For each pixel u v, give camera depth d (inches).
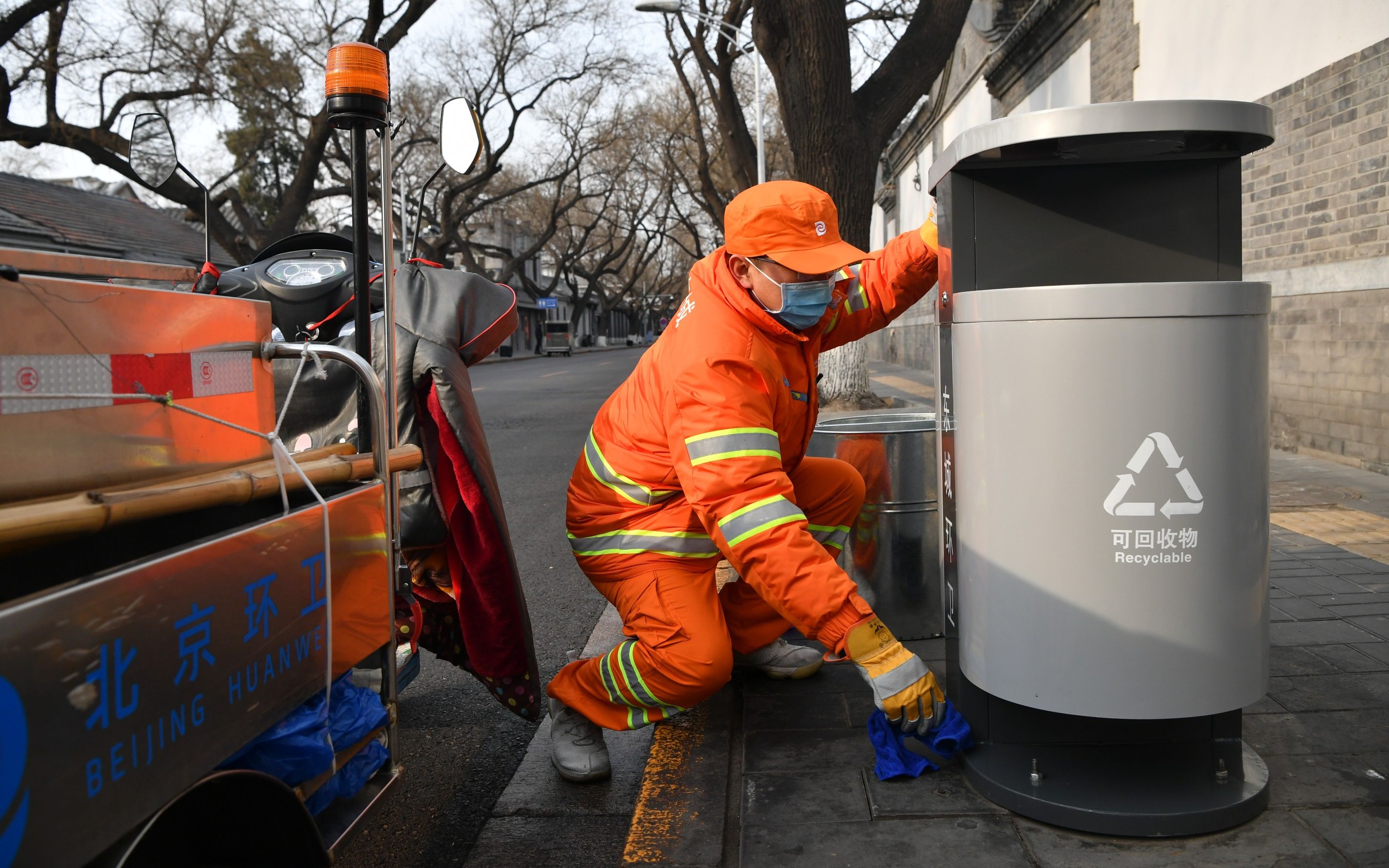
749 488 89.4
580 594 183.5
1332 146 274.4
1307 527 198.5
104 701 46.4
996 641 88.8
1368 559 170.1
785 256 89.2
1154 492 81.9
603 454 105.1
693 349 93.0
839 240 93.0
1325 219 279.9
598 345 3270.2
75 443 53.3
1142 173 93.4
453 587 101.9
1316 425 287.6
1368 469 261.1
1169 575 82.5
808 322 95.8
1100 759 91.5
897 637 133.9
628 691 101.4
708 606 100.9
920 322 888.3
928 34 421.4
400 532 96.9
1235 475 82.7
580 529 107.3
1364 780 92.1
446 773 112.1
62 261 71.6
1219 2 331.0
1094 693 84.4
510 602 99.0
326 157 1087.0
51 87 668.7
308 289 118.6
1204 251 94.3
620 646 103.9
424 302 103.7
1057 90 498.9
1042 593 85.0
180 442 62.2
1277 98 300.4
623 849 91.4
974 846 84.7
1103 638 83.7
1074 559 83.7
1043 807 87.1
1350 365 269.7
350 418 103.0
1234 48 324.2
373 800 75.1
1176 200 93.8
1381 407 256.4
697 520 101.1
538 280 3024.1
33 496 50.6
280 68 833.5
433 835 97.7
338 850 69.1
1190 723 90.7
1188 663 83.2
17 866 41.4
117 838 47.6
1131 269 94.7
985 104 663.8
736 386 91.4
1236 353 81.9
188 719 52.6
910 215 1018.7
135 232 1059.9
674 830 92.1
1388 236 252.5
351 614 71.7
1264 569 85.8
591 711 104.3
